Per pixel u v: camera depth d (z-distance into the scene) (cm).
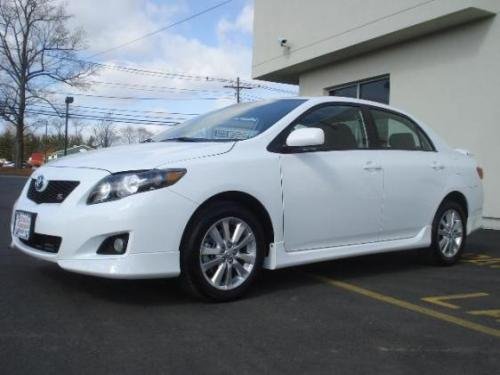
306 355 326
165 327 363
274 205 446
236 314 397
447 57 990
